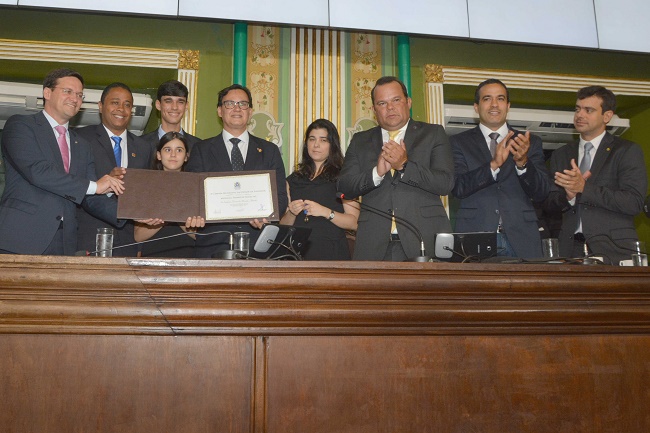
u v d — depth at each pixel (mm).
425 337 1468
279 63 4973
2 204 2463
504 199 2834
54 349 1345
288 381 1403
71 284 1346
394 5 4332
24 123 2518
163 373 1366
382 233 2627
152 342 1376
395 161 2486
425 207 2650
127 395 1349
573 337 1532
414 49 5172
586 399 1510
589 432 1498
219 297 1395
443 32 4367
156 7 4035
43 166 2387
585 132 3137
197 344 1388
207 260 1387
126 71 4961
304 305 1416
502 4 4473
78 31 4684
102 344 1359
